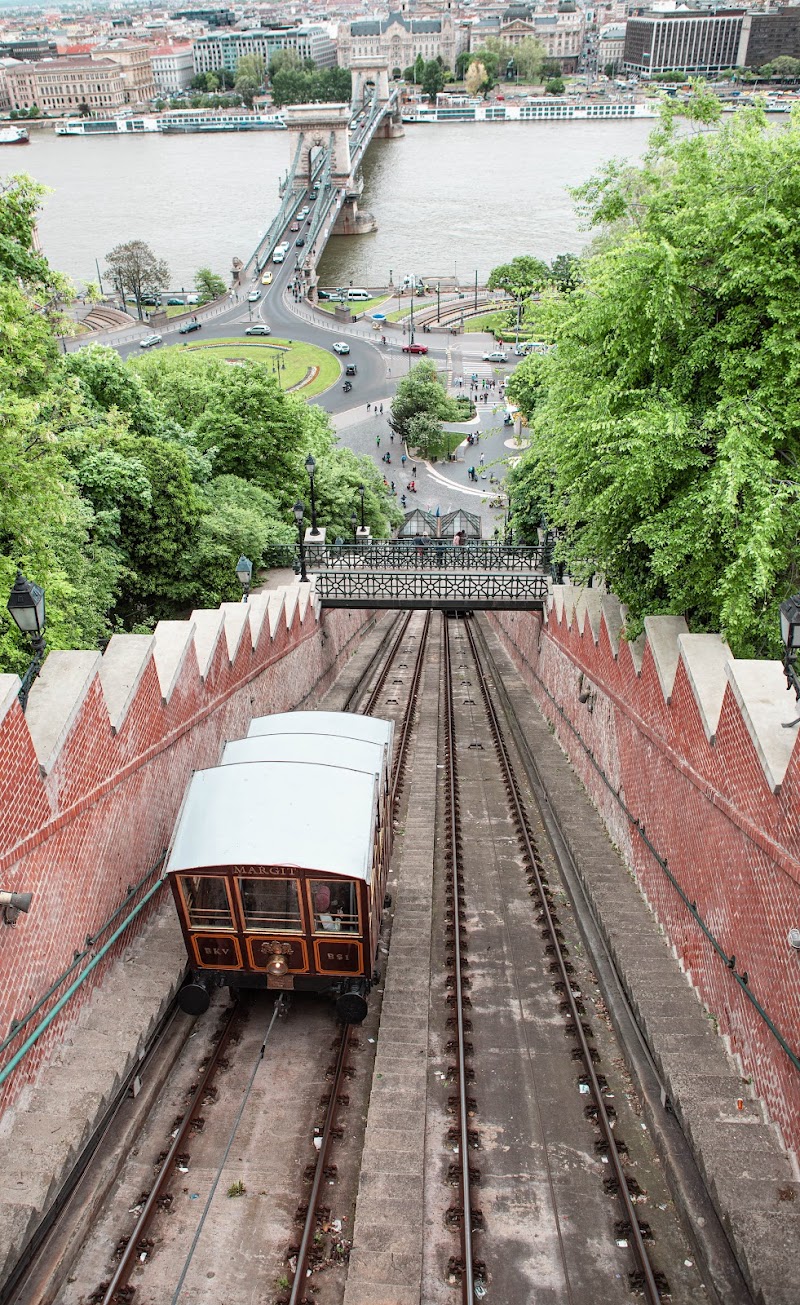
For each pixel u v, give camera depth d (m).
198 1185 9.01
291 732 12.84
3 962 8.69
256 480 35.12
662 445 12.00
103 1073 9.51
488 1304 7.83
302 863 10.27
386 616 43.53
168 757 13.59
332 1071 10.52
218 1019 11.39
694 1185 8.66
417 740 21.66
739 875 9.64
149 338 90.94
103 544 23.98
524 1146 9.41
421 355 90.69
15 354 16.11
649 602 14.51
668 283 11.62
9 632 14.88
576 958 12.55
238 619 17.80
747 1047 9.42
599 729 16.86
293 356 90.38
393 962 12.36
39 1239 8.09
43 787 9.49
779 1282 7.31
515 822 17.00
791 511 11.49
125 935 11.74
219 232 136.62
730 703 9.85
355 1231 8.28
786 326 11.52
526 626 28.17
